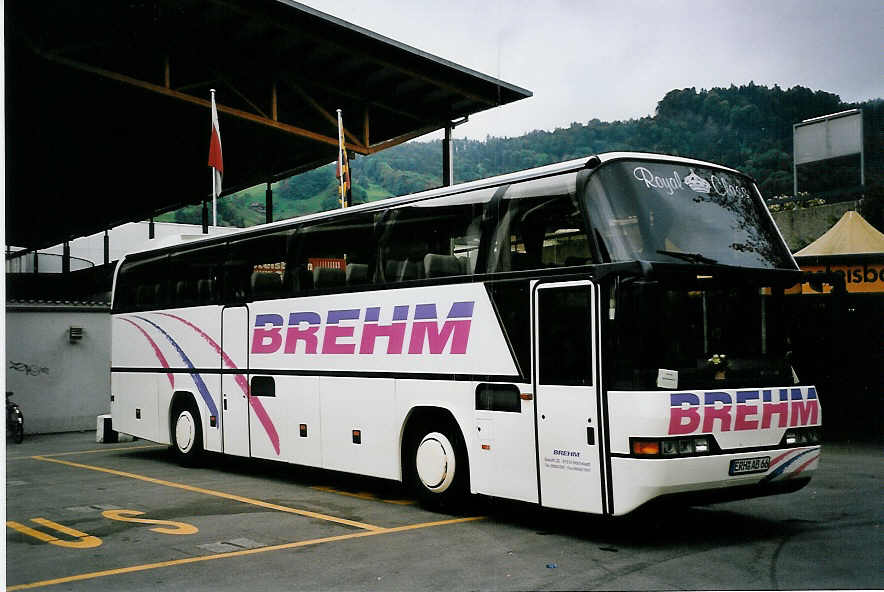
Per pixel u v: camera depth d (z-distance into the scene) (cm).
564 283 804
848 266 1589
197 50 2428
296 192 12581
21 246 5509
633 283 751
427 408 971
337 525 895
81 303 2339
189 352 1441
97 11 2205
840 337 1606
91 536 861
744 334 804
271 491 1155
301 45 2473
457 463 942
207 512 990
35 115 2902
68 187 4062
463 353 917
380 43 2488
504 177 912
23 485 1243
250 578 682
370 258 1075
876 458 1377
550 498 808
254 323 1284
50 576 705
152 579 688
